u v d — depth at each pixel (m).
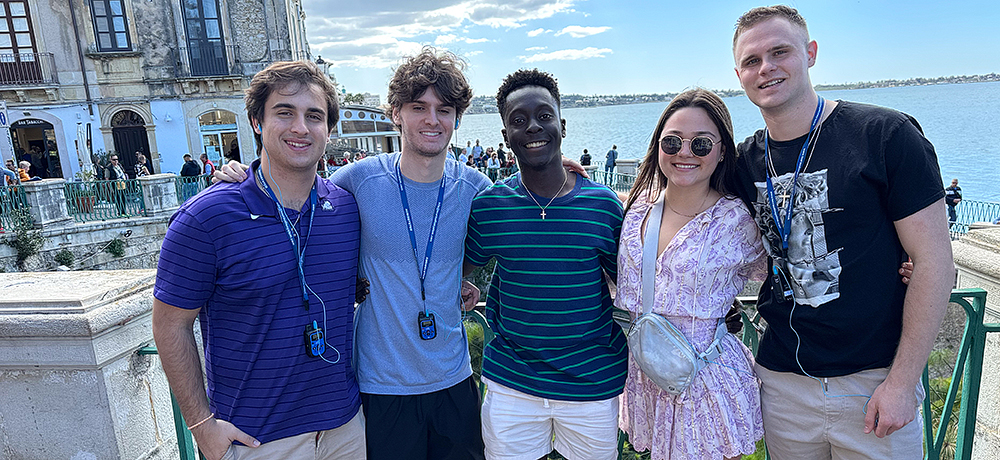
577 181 2.29
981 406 2.65
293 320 2.00
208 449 1.99
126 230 13.55
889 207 1.83
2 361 2.26
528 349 2.20
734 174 2.13
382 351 2.21
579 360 2.18
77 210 13.31
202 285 1.90
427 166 2.19
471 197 2.32
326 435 2.17
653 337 2.03
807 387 2.05
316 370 2.06
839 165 1.86
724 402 2.05
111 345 2.28
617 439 2.38
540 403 2.22
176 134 19.97
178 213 1.92
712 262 2.03
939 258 1.76
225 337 1.99
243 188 1.95
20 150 19.31
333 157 25.05
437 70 2.09
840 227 1.87
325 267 2.05
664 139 2.02
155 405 2.56
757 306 2.20
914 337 1.81
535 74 2.27
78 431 2.33
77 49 18.61
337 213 2.10
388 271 2.18
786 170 1.96
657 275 2.10
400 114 2.18
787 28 1.91
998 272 2.42
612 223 2.23
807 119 1.94
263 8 19.91
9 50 18.03
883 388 1.88
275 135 1.94
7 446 2.38
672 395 2.10
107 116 19.30
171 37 19.28
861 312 1.89
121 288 2.35
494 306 2.44
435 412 2.27
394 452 2.24
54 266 12.55
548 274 2.16
